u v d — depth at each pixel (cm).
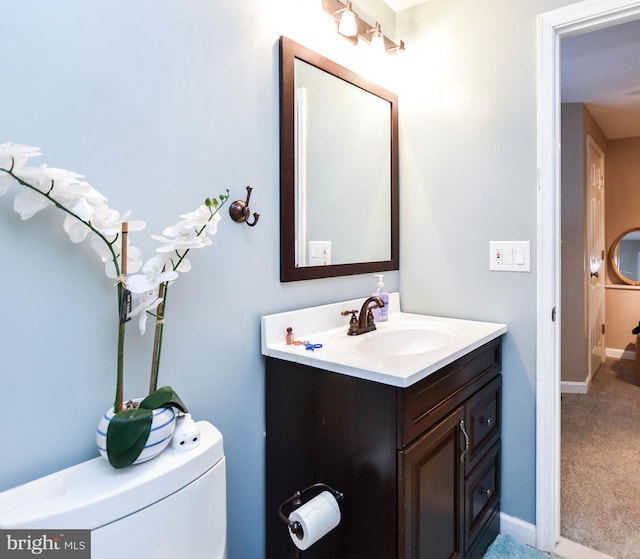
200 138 112
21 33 81
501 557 150
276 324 132
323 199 151
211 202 98
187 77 109
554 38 150
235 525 126
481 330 152
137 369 101
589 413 285
